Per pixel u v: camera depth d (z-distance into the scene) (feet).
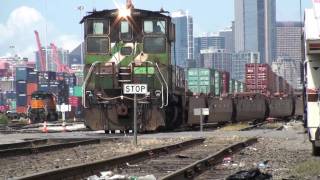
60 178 56.29
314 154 85.87
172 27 163.02
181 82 184.55
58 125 272.10
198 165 65.51
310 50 76.74
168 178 51.55
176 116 177.27
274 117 307.78
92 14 161.38
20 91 529.86
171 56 164.76
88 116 159.94
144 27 159.84
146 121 156.56
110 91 158.92
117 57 159.84
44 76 535.60
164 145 106.63
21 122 343.67
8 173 67.56
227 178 57.62
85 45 161.38
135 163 78.23
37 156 92.12
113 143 120.98
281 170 68.03
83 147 111.04
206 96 225.97
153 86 157.48
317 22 76.74
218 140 128.36
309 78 79.36
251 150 99.76
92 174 62.90
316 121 79.66
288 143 117.08
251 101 275.39
